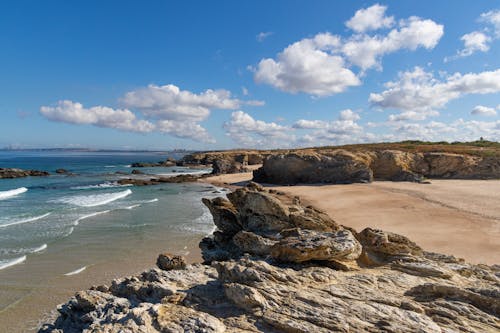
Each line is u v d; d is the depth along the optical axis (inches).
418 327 289.9
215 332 305.4
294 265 442.6
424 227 963.3
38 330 496.7
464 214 1106.1
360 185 2049.7
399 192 1673.2
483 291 337.7
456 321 304.2
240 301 347.9
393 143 3998.5
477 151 2541.8
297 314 318.7
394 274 426.3
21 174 3154.5
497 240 808.3
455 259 491.5
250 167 4141.2
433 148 2886.3
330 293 357.7
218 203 832.9
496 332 287.7
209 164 5374.0
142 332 315.6
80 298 454.9
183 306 362.9
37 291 635.5
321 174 2309.3
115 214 1384.1
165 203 1681.8
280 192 1841.8
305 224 617.0
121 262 797.9
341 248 438.0
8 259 810.8
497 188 1708.9
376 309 320.8
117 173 3703.3
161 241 973.8
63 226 1157.1
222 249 725.3
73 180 2886.3
